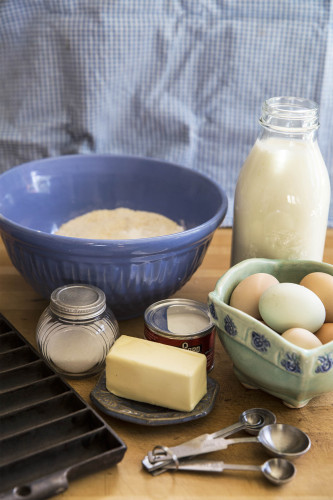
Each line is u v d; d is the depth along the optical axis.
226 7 1.19
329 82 1.24
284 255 0.90
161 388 0.74
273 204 0.87
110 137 1.29
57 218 1.10
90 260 0.82
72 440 0.67
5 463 0.64
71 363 0.81
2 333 0.88
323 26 1.20
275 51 1.22
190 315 0.86
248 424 0.74
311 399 0.81
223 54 1.22
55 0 1.16
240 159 1.32
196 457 0.71
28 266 0.88
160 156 1.31
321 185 0.87
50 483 0.62
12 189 1.02
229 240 1.20
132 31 1.19
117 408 0.75
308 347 0.71
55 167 1.08
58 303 0.80
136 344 0.78
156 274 0.86
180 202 1.09
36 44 1.20
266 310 0.75
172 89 1.25
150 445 0.72
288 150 0.87
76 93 1.23
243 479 0.68
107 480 0.67
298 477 0.68
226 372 0.85
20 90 1.24
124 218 1.07
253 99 1.26
